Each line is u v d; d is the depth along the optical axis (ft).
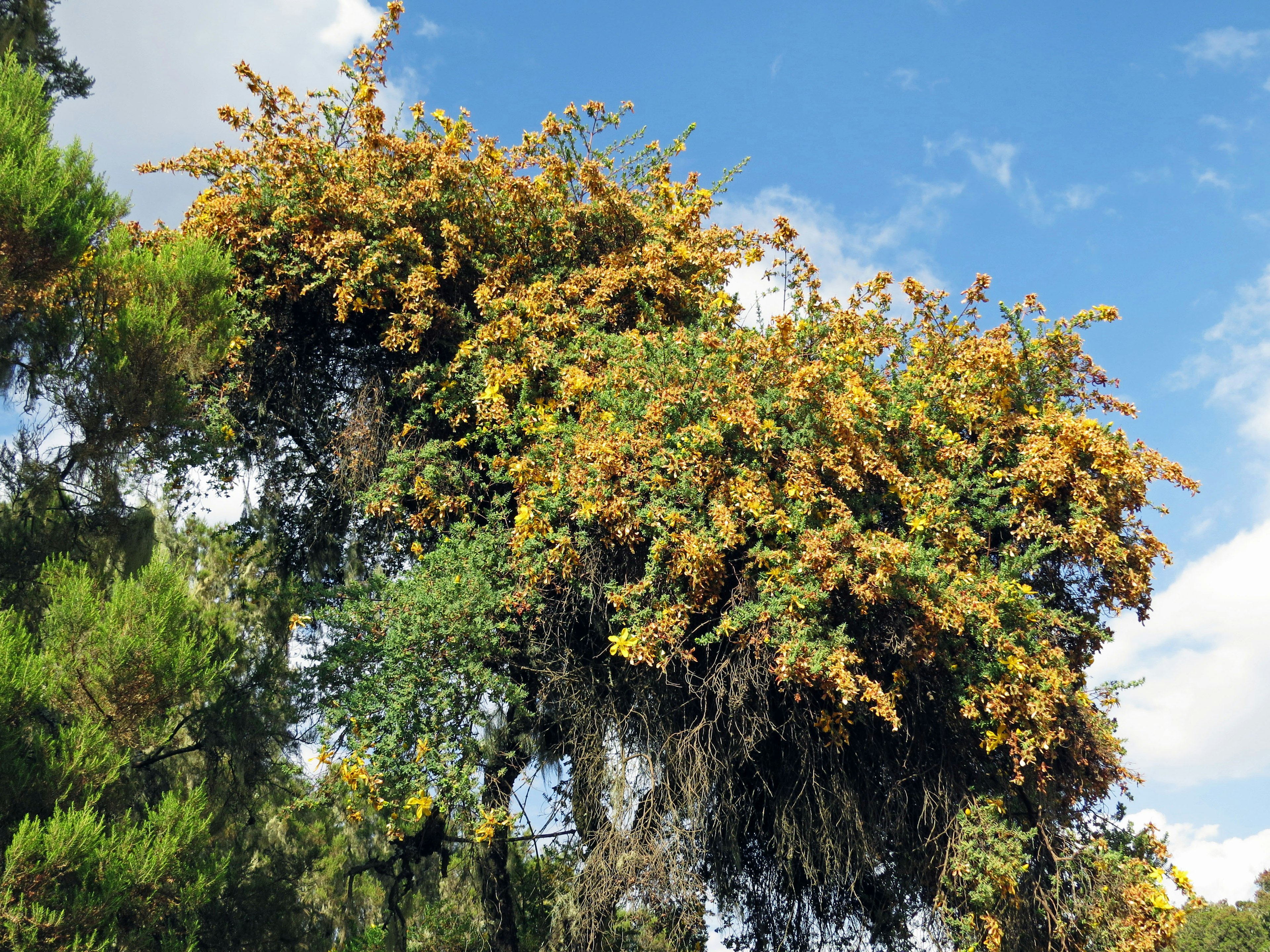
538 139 35.35
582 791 28.32
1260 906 89.10
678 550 24.93
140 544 26.50
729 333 29.99
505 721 29.27
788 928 31.73
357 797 27.45
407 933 32.71
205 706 28.25
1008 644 24.70
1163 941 24.70
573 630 29.12
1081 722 26.91
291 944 29.07
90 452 25.30
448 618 26.43
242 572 34.01
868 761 28.27
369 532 34.32
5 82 26.53
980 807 25.61
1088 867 25.53
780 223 32.17
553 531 26.86
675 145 36.83
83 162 26.40
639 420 27.20
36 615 24.02
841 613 25.40
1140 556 27.68
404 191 32.71
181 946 20.90
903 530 26.61
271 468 34.99
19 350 25.27
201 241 27.99
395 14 33.30
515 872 34.91
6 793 19.97
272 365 33.71
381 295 31.91
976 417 28.55
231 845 28.60
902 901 29.71
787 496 25.41
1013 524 27.91
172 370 25.84
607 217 34.50
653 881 25.45
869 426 26.40
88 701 21.53
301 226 32.71
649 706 27.17
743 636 25.14
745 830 30.04
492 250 33.99
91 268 26.03
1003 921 25.04
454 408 31.19
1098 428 27.50
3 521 24.88
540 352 29.27
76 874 19.31
